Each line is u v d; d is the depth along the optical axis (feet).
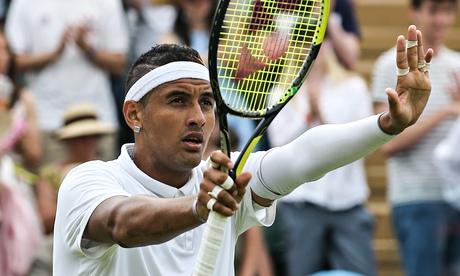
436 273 64.85
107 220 29.66
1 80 63.26
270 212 34.37
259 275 60.49
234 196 28.12
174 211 28.35
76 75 67.72
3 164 60.08
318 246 63.93
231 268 33.96
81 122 63.10
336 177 64.23
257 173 33.17
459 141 63.36
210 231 28.30
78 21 67.62
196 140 32.27
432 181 64.69
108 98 68.54
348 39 69.92
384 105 65.31
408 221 65.21
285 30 37.42
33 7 67.92
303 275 63.41
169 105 32.17
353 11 71.26
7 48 63.31
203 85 32.24
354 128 30.96
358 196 64.69
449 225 65.16
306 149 31.86
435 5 64.90
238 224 34.32
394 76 64.95
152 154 32.76
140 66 32.81
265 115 30.37
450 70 65.05
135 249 31.94
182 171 32.83
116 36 68.74
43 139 66.28
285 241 63.41
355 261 64.03
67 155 64.90
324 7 31.48
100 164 32.86
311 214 63.72
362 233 64.54
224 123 29.96
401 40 29.91
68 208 31.58
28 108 63.93
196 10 67.41
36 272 59.82
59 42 67.46
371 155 82.17
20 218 59.21
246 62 33.65
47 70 67.56
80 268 32.12
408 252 65.31
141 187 32.78
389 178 67.31
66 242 31.94
